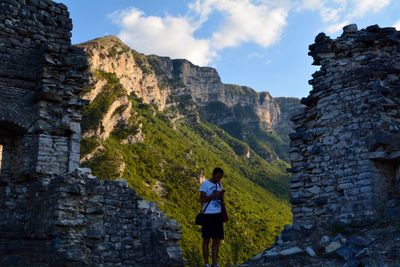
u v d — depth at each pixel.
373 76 12.93
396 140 12.08
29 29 13.74
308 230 12.59
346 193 12.60
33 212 11.77
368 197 12.04
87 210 10.91
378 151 12.18
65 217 10.60
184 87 150.12
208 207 8.95
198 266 11.60
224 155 126.69
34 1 13.99
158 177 69.00
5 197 12.80
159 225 11.80
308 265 9.82
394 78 13.12
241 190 91.50
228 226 59.12
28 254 11.34
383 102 12.49
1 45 13.21
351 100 13.16
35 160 12.73
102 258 10.80
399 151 11.84
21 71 13.37
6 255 11.91
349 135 12.92
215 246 8.84
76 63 13.99
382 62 13.19
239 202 76.00
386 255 9.11
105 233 11.03
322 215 13.09
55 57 13.56
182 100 145.38
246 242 51.09
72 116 13.63
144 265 11.40
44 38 13.98
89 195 11.05
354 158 12.63
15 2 13.63
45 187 11.52
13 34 13.48
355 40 13.81
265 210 80.25
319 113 13.99
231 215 63.97
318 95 14.13
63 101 13.55
